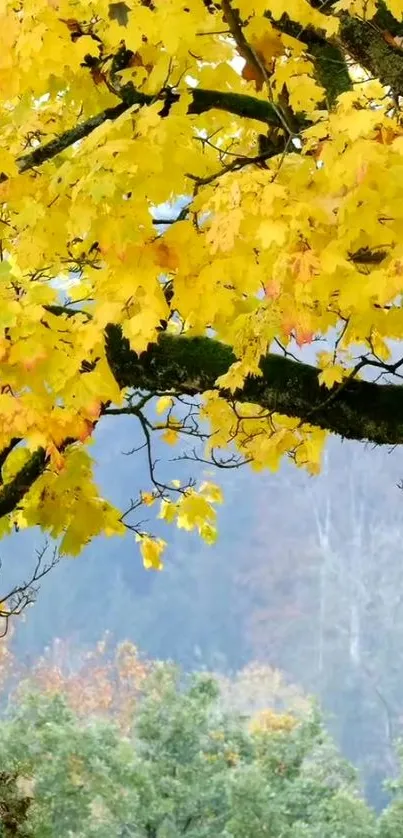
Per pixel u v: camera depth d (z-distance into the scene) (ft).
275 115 8.12
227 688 81.76
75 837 30.76
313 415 8.47
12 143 8.36
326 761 36.68
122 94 7.36
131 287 5.66
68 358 5.76
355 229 5.48
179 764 34.94
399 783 32.42
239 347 7.63
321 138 5.76
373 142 5.24
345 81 8.52
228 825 31.40
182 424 11.60
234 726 37.11
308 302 5.69
